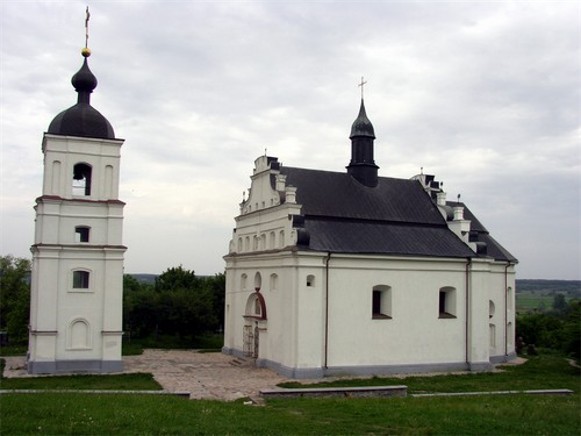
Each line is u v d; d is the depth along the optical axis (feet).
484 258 165.37
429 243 165.48
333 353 146.41
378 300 157.89
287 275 146.72
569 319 182.29
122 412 76.59
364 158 177.17
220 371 151.43
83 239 146.10
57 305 141.38
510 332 189.57
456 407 92.38
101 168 147.54
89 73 150.51
